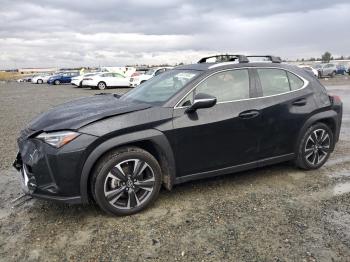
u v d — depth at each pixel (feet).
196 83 14.26
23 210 13.78
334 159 19.49
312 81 17.38
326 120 17.53
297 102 16.29
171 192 15.12
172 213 13.26
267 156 15.88
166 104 13.62
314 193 14.85
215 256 10.51
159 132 13.08
